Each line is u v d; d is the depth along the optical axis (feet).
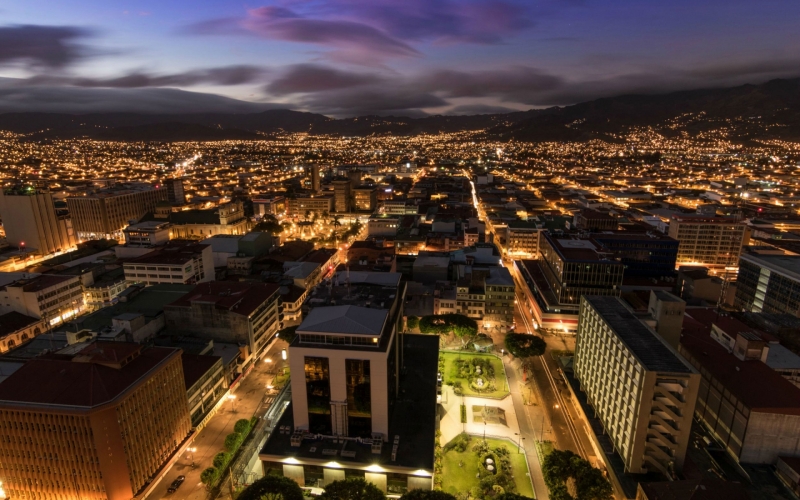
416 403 413.39
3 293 609.83
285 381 506.89
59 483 329.11
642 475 343.67
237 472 375.66
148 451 354.33
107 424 316.40
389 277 500.74
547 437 414.21
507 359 549.13
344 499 310.24
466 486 358.23
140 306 564.30
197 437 420.77
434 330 565.94
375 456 351.25
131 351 362.33
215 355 495.82
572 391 461.78
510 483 356.38
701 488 297.94
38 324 604.08
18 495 338.75
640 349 353.72
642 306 515.50
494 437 412.57
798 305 595.06
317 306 415.03
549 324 622.95
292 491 315.37
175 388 388.37
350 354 350.64
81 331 460.14
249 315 521.24
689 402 325.83
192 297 540.52
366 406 361.92
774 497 332.39
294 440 360.28
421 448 358.43
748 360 421.59
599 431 399.65
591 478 327.47
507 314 632.38
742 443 359.87
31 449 325.42
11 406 316.60
